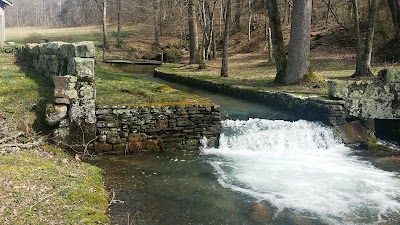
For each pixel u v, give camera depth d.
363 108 11.20
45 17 80.12
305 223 6.44
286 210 6.90
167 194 7.34
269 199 7.34
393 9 21.95
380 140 11.51
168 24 41.81
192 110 10.07
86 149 9.19
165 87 12.96
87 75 9.21
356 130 11.16
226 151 10.20
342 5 30.66
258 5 36.09
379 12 24.98
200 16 28.88
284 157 9.98
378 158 10.00
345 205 7.16
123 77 15.84
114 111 9.45
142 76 22.62
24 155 7.59
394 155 10.23
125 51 34.69
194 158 9.59
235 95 15.31
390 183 8.28
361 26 26.53
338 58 23.16
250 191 7.68
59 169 7.30
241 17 40.72
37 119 9.17
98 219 5.72
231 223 6.34
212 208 6.85
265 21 33.78
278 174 8.70
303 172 8.89
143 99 10.77
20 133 8.35
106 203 6.60
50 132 9.04
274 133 10.59
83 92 9.15
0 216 5.10
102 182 7.55
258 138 10.47
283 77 15.84
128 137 9.59
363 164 9.52
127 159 9.21
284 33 32.81
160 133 9.89
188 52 37.12
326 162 9.64
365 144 10.82
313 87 14.54
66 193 6.22
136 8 47.09
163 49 35.88
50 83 11.59
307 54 15.27
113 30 45.69
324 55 24.77
